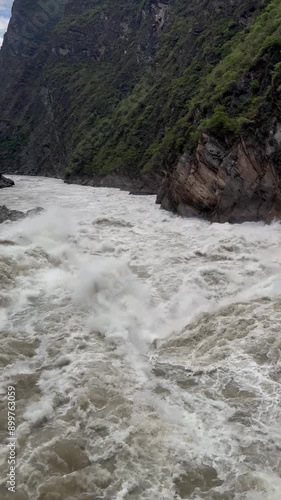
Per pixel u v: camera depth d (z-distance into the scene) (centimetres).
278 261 1667
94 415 877
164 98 4975
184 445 802
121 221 2531
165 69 5550
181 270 1653
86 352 1109
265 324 1162
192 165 2591
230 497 702
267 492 704
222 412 888
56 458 773
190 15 5800
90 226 2394
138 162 4872
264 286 1437
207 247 1908
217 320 1234
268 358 1034
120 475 742
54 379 993
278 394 924
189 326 1259
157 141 4644
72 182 5962
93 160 5834
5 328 1217
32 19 12381
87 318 1297
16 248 1762
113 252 1919
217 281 1537
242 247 1878
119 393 945
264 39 2727
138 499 700
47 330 1214
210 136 2444
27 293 1436
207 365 1045
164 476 741
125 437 820
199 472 747
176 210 2848
